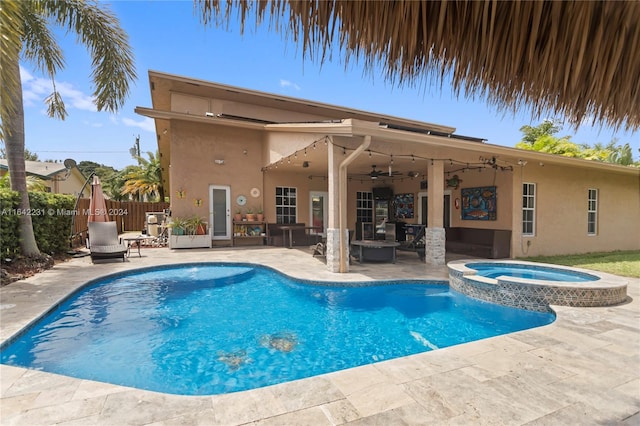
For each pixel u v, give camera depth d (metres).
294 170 12.39
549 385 2.54
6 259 6.46
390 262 8.63
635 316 4.28
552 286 4.88
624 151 21.25
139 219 18.00
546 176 10.40
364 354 3.77
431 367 2.83
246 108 12.80
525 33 1.27
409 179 13.20
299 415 2.13
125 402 2.27
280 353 3.78
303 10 1.38
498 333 4.41
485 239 9.91
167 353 3.71
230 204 11.48
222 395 2.37
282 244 11.60
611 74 1.28
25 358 3.53
